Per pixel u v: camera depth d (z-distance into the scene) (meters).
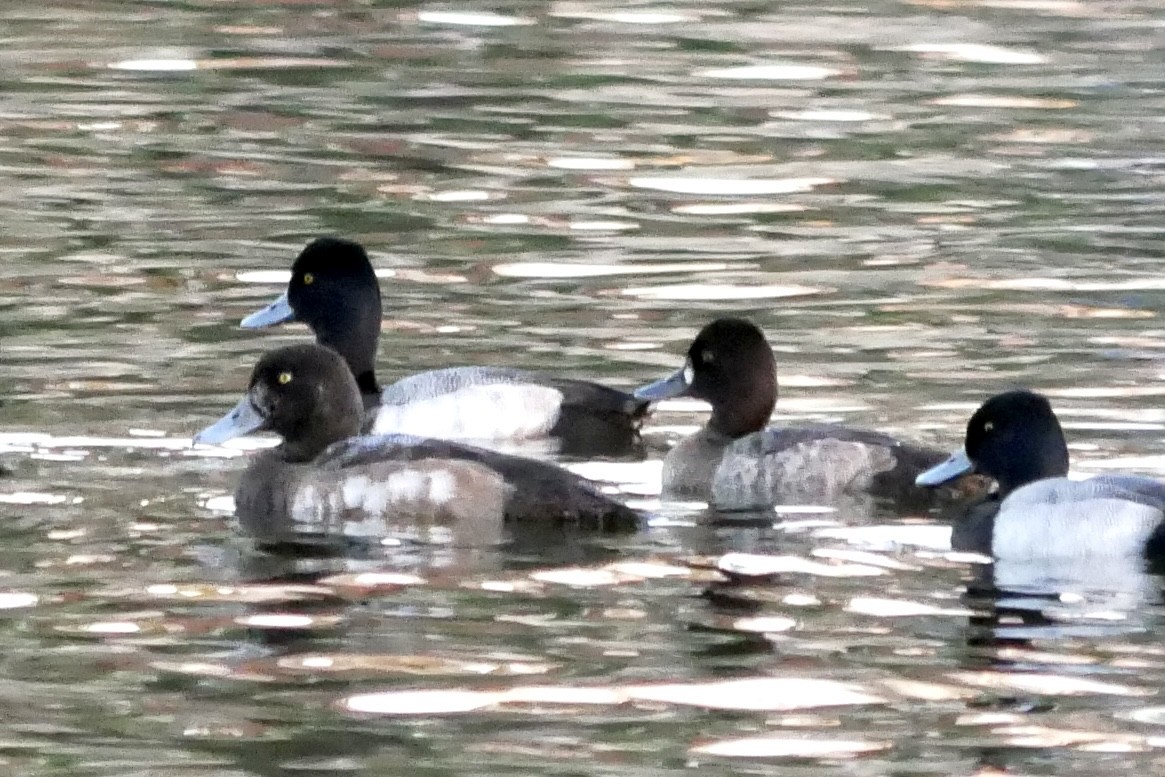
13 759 9.31
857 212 22.03
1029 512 12.12
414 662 10.33
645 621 10.91
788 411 15.02
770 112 27.25
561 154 24.67
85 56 30.23
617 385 16.00
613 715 9.73
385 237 20.78
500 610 11.07
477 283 19.09
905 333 17.27
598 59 30.52
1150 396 15.25
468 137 25.50
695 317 17.94
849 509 13.18
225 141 25.14
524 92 28.25
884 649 10.52
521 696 9.96
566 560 11.94
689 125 26.41
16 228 20.88
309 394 13.39
